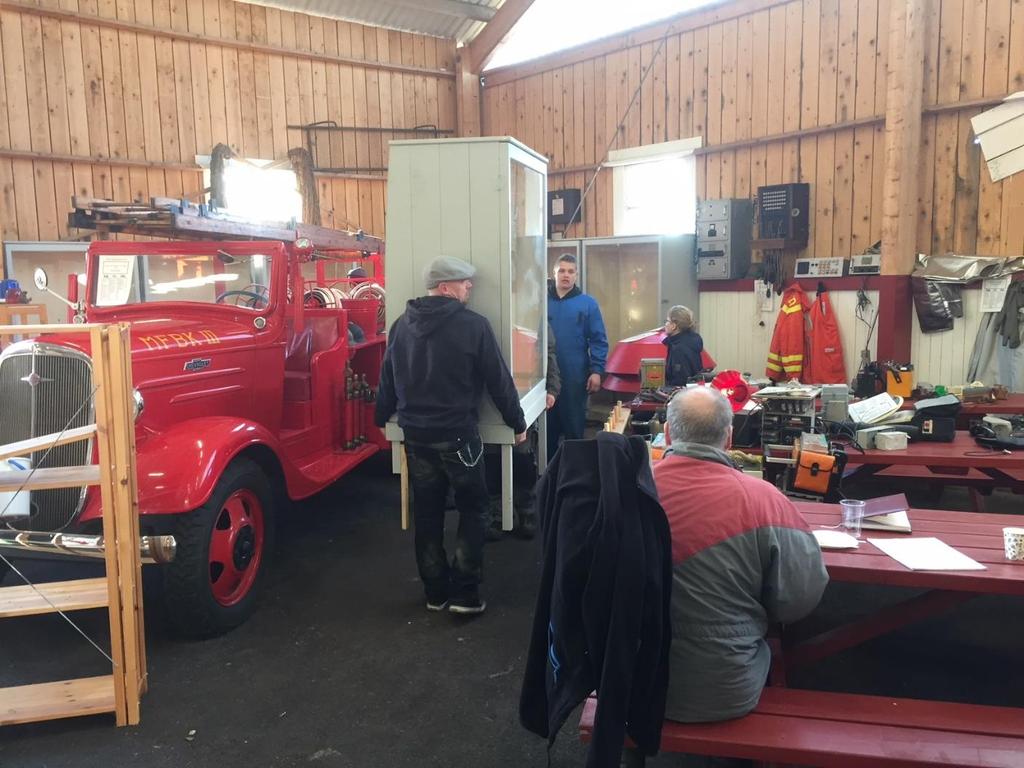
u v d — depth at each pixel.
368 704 2.81
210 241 4.19
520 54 9.38
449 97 9.86
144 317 4.03
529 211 3.83
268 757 2.52
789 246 6.89
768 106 7.09
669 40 7.77
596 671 1.85
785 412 3.53
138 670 2.75
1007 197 5.78
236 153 8.45
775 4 6.93
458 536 3.41
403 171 3.42
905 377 4.74
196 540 3.14
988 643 3.16
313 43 8.84
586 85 8.59
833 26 6.58
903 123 5.97
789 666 2.70
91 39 7.55
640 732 1.88
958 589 2.23
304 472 4.12
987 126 5.79
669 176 8.07
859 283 6.41
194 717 2.74
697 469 2.05
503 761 2.48
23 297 6.26
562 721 1.86
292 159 8.59
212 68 8.25
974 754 1.85
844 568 2.29
